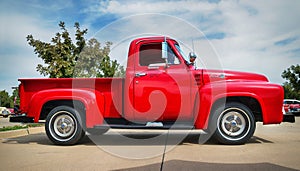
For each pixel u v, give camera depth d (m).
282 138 5.76
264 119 4.75
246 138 4.80
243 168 3.26
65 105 5.11
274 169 3.21
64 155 4.22
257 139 5.59
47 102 5.14
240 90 4.75
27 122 5.15
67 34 10.02
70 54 10.05
